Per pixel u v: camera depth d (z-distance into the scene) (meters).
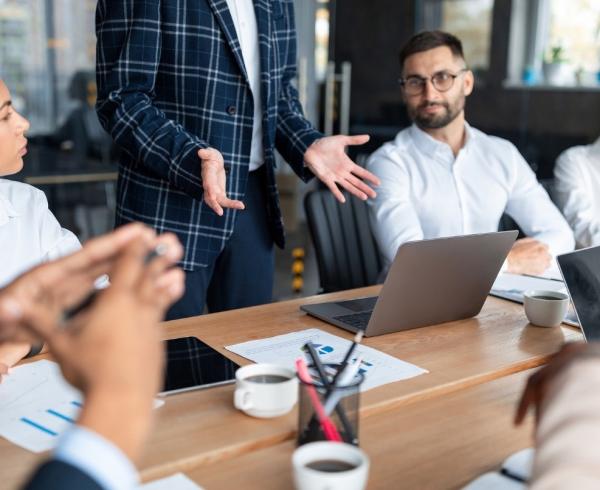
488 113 5.06
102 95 2.05
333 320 1.66
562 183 3.11
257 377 1.21
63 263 0.59
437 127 2.64
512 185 2.71
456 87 2.61
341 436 1.03
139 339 0.54
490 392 1.32
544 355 1.50
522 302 1.89
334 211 2.57
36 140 5.25
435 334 1.62
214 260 2.16
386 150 2.71
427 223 2.71
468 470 1.03
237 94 2.10
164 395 1.24
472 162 2.71
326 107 5.64
